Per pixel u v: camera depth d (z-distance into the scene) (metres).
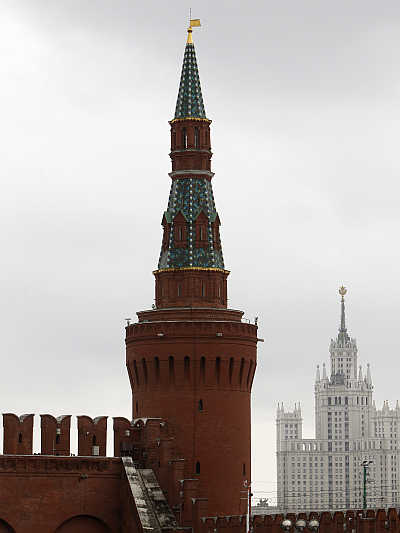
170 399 133.25
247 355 135.50
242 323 135.50
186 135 140.38
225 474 132.25
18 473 114.94
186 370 133.38
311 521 106.25
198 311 134.88
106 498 118.31
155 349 133.88
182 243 137.62
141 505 114.50
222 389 133.75
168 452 120.56
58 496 116.31
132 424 125.50
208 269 136.88
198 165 140.00
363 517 107.25
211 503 131.25
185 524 118.38
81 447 121.56
